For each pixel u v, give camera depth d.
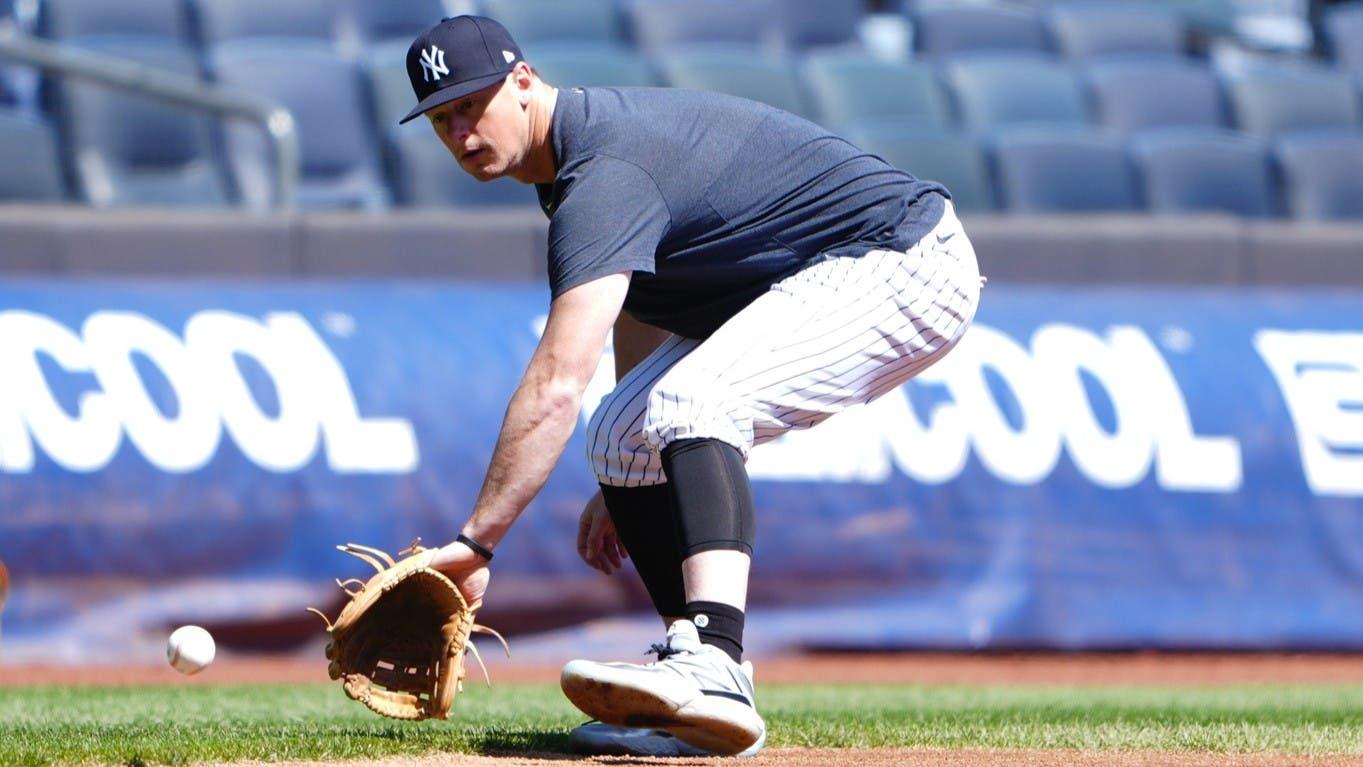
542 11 38.25
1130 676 21.22
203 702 14.48
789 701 15.99
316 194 33.06
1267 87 39.88
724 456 8.66
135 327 21.47
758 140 8.84
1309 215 36.06
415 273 24.48
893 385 9.26
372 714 12.48
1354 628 23.25
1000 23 41.09
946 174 34.03
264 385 21.58
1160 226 25.81
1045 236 25.45
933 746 9.86
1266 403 23.56
